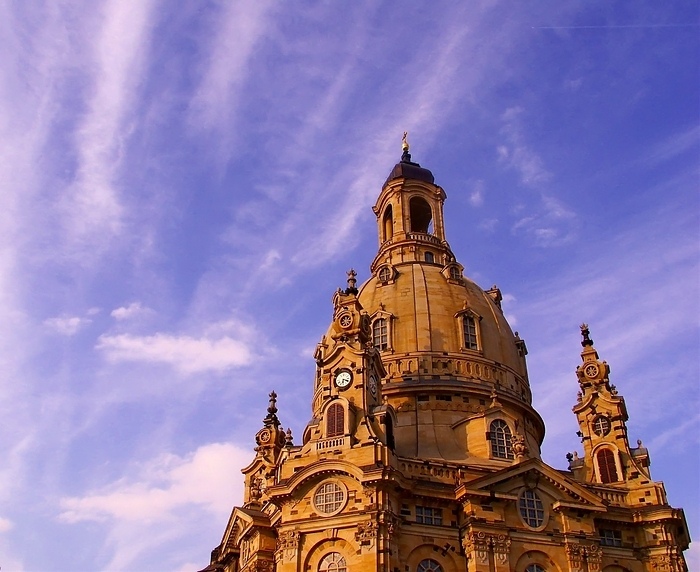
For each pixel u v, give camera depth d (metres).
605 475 91.81
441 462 82.75
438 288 104.69
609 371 99.31
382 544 72.56
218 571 100.75
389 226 123.25
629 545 83.88
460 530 78.31
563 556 78.81
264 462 104.38
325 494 76.56
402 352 98.12
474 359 98.38
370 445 78.12
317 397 93.81
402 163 127.06
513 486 80.19
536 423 101.31
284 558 74.88
